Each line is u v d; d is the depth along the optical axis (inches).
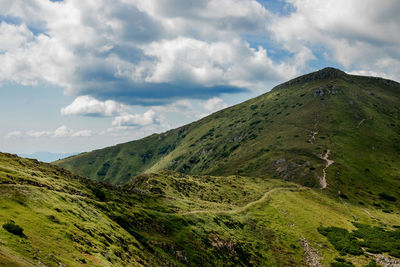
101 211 2041.1
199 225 2719.0
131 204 2679.6
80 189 2475.4
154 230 2293.3
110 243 1582.2
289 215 3902.6
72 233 1380.4
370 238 3454.7
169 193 3666.3
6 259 864.3
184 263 2085.4
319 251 3112.7
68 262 1109.1
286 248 3093.0
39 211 1437.0
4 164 2255.2
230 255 2532.0
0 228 1094.4
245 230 3193.9
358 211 4798.2
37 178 2101.4
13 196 1455.5
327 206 4746.6
